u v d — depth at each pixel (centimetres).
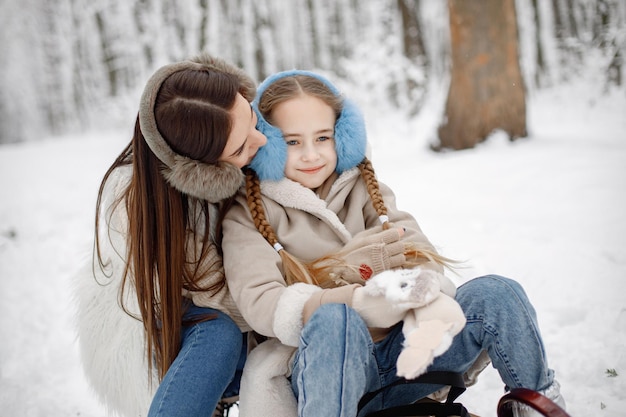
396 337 181
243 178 188
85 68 2036
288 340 171
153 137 176
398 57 1164
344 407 154
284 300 171
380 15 1806
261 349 186
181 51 1864
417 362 148
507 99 841
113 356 193
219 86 178
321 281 190
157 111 176
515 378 167
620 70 1413
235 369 184
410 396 190
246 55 1889
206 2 1852
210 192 178
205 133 172
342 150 200
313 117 195
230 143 178
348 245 189
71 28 2033
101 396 202
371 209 210
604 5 1510
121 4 1936
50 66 2092
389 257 183
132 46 1938
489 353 173
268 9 1936
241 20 1886
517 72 844
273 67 1925
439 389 196
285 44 1998
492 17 829
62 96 2100
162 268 183
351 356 156
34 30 2072
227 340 180
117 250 193
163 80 179
